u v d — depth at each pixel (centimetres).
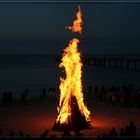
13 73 10200
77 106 2664
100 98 4409
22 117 3238
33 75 9356
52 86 6412
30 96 4984
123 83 6944
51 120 3078
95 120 3062
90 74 9312
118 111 3588
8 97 4050
